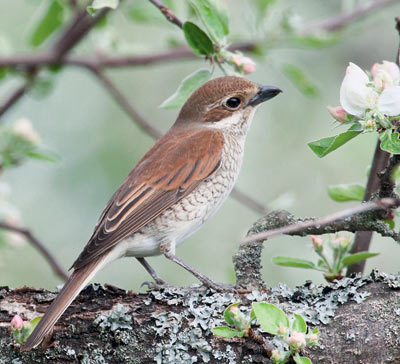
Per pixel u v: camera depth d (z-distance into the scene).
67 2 11.71
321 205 14.02
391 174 6.80
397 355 6.53
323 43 10.78
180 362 6.70
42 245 10.72
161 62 11.65
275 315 6.11
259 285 7.42
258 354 6.63
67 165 14.54
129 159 14.48
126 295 7.20
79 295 7.19
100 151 14.59
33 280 13.67
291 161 14.78
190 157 9.11
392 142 6.45
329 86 15.22
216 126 9.84
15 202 14.30
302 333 6.01
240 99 9.85
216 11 8.18
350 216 7.25
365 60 15.30
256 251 7.52
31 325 6.76
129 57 11.67
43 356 6.86
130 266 13.95
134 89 15.42
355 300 6.78
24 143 10.85
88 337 6.87
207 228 14.19
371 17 12.21
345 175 14.12
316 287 7.07
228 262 13.59
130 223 8.55
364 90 6.52
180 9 10.80
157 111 15.35
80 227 14.21
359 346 6.54
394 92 6.46
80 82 15.27
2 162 10.77
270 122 15.12
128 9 11.48
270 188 14.54
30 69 11.85
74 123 14.95
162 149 9.24
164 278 13.63
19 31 14.95
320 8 14.95
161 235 8.78
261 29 10.77
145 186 8.81
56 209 14.32
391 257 13.49
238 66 8.18
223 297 7.06
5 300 7.22
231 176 9.58
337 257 7.77
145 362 6.78
